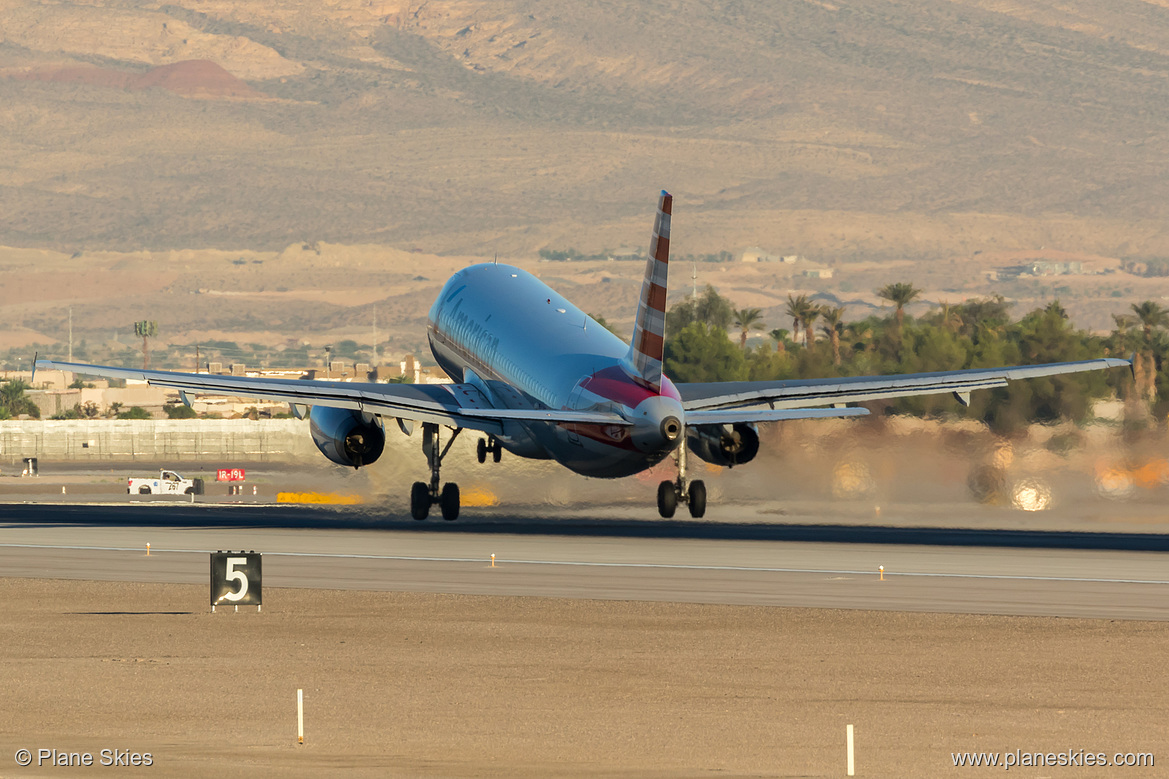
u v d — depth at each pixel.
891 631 98.88
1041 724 70.81
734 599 113.56
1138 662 87.56
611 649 92.19
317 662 87.69
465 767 60.97
